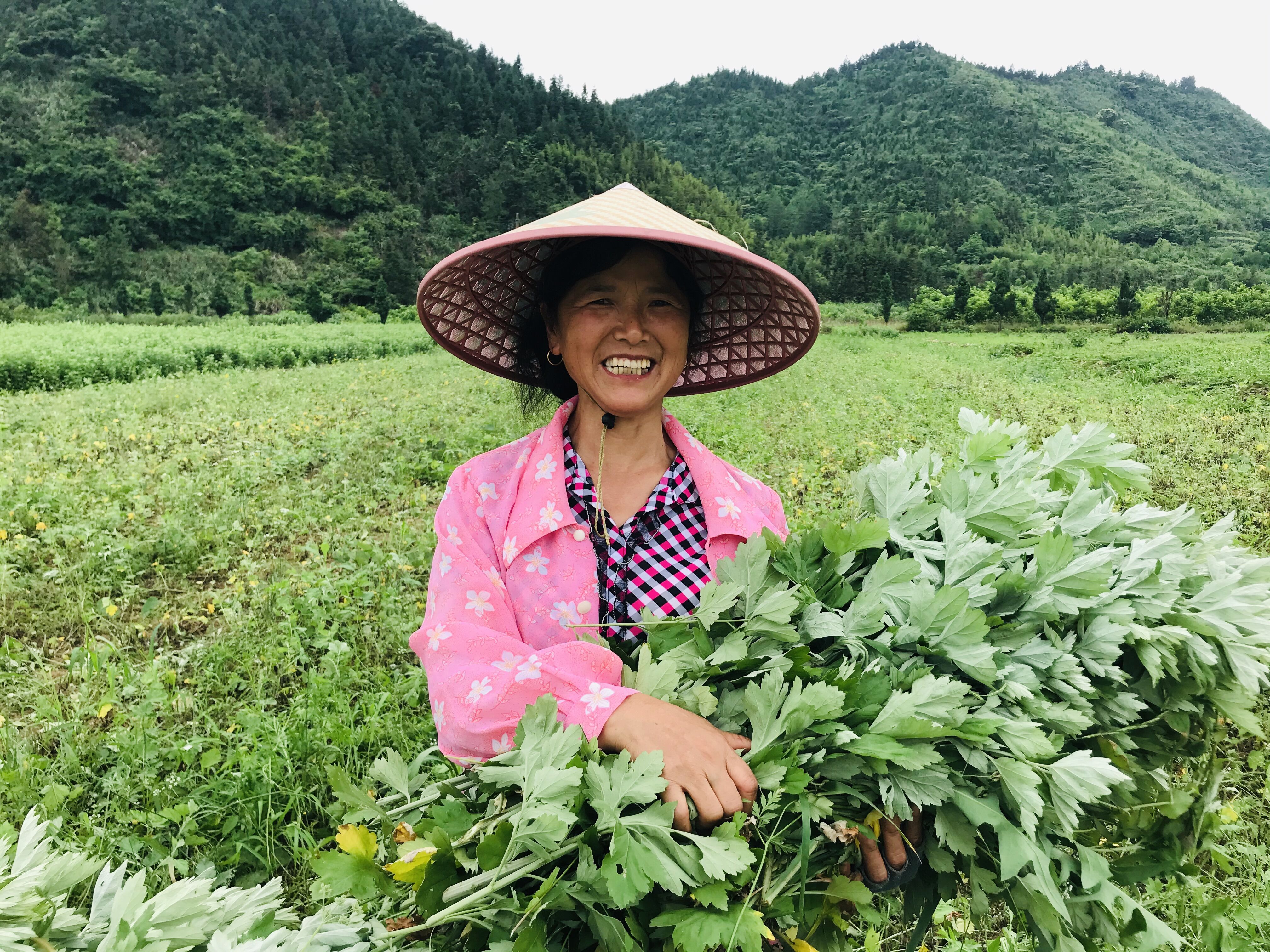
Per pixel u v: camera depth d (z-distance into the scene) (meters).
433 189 104.50
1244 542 5.49
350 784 1.10
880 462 1.61
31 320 60.12
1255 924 2.04
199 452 8.77
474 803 1.15
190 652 4.06
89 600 4.77
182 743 3.05
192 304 71.06
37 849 1.03
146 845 2.53
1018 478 1.64
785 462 8.46
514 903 0.97
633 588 1.38
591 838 0.98
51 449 9.04
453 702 1.18
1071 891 1.24
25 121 97.88
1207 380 18.20
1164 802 1.41
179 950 0.97
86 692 3.54
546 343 1.69
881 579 1.33
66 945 0.98
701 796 1.03
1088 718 1.25
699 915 0.94
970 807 1.12
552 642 1.34
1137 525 1.54
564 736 1.02
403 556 5.25
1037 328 52.03
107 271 77.06
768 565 1.32
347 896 1.16
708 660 1.22
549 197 103.62
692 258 1.62
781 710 1.14
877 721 1.13
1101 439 1.69
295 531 6.12
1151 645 1.31
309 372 21.09
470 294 1.56
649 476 1.48
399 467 7.88
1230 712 1.38
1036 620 1.33
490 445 8.80
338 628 4.21
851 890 1.15
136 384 17.62
